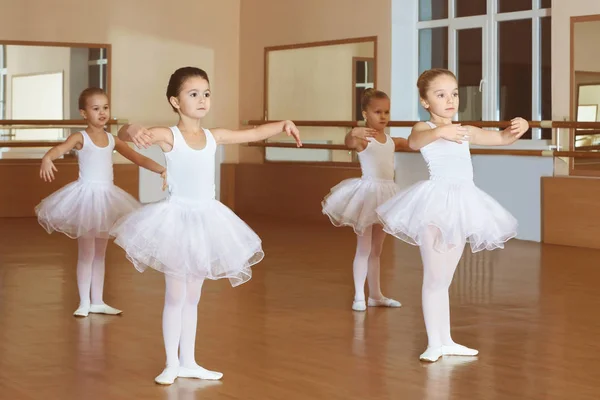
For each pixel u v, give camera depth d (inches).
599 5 323.3
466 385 141.0
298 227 389.4
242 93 476.7
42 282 242.1
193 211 142.0
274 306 208.5
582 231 325.1
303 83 437.4
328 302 213.9
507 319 193.0
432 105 160.9
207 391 137.9
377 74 400.5
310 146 429.4
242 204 466.9
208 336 176.6
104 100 200.4
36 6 428.5
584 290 230.7
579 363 154.9
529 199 343.0
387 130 395.9
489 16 371.6
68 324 188.2
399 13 395.2
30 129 427.8
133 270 261.6
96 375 147.6
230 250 142.0
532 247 322.7
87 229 193.8
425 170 376.8
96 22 442.3
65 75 437.1
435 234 156.3
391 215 159.8
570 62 333.1
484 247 163.3
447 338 162.2
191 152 142.1
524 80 361.1
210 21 470.9
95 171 198.7
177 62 464.1
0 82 422.3
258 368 151.9
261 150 460.1
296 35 440.8
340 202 206.5
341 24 416.5
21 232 361.1
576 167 331.0
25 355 161.3
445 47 388.5
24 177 423.8
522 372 148.9
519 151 343.0
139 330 182.4
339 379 144.8
